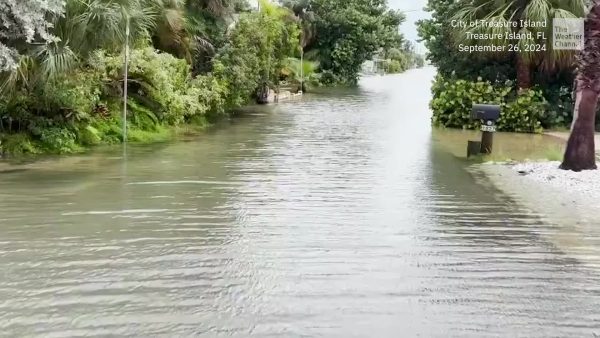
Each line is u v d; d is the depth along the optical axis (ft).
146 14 39.17
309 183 27.63
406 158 35.53
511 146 40.55
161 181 27.32
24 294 13.92
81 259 16.38
